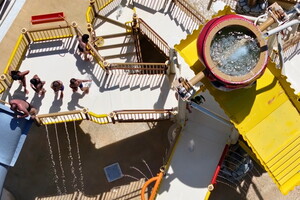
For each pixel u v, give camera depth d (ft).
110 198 89.04
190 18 84.84
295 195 87.20
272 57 77.25
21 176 90.68
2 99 79.61
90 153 91.30
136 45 86.89
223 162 82.48
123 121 79.36
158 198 77.15
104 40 87.04
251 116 67.15
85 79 80.64
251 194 87.71
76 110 75.87
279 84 67.46
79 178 90.22
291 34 81.66
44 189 89.97
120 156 90.89
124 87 80.28
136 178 89.76
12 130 75.36
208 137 78.54
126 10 87.51
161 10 86.12
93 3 82.69
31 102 79.51
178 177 77.71
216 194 87.92
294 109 66.95
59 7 96.94
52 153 91.56
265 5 88.79
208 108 77.36
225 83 60.39
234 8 94.17
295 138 66.59
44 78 80.84
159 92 79.77
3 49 94.32
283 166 66.44
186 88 62.23
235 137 75.87
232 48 61.41
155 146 90.94
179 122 78.38
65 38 82.69
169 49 76.13
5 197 87.10
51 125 92.68
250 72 60.39
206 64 60.34
